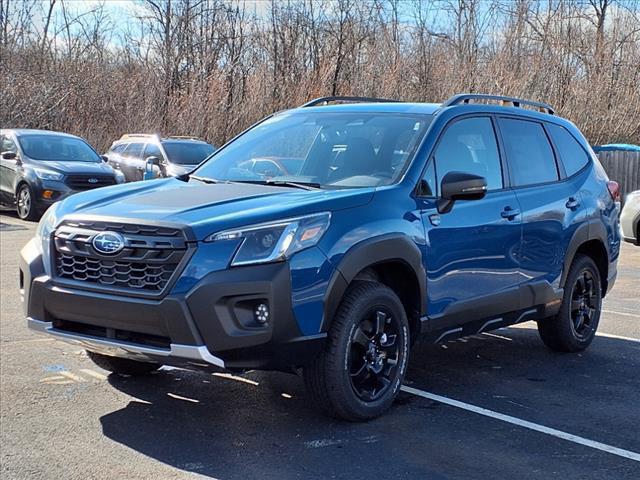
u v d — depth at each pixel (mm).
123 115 26766
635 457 4352
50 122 25406
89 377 5559
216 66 29094
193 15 30125
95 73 27641
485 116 5891
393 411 5027
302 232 4285
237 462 4133
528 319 6086
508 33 29359
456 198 5062
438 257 5047
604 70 29109
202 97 27031
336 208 4508
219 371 4223
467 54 29703
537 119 6484
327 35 30375
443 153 5355
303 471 4039
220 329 4039
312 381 4535
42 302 4492
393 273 4969
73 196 4984
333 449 4344
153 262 4129
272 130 6020
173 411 4910
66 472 3951
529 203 5914
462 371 6070
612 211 7059
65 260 4445
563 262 6297
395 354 4855
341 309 4492
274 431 4605
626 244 15367
